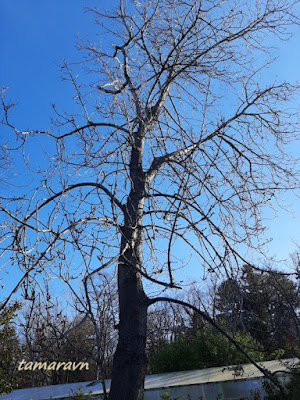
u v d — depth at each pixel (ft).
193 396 42.78
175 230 20.65
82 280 18.16
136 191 23.25
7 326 38.34
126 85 26.48
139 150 24.94
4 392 38.04
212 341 53.26
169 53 26.23
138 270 19.16
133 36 26.78
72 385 46.65
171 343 57.36
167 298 20.97
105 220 20.93
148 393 43.68
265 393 41.06
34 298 18.92
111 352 46.83
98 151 22.24
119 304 21.20
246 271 24.02
